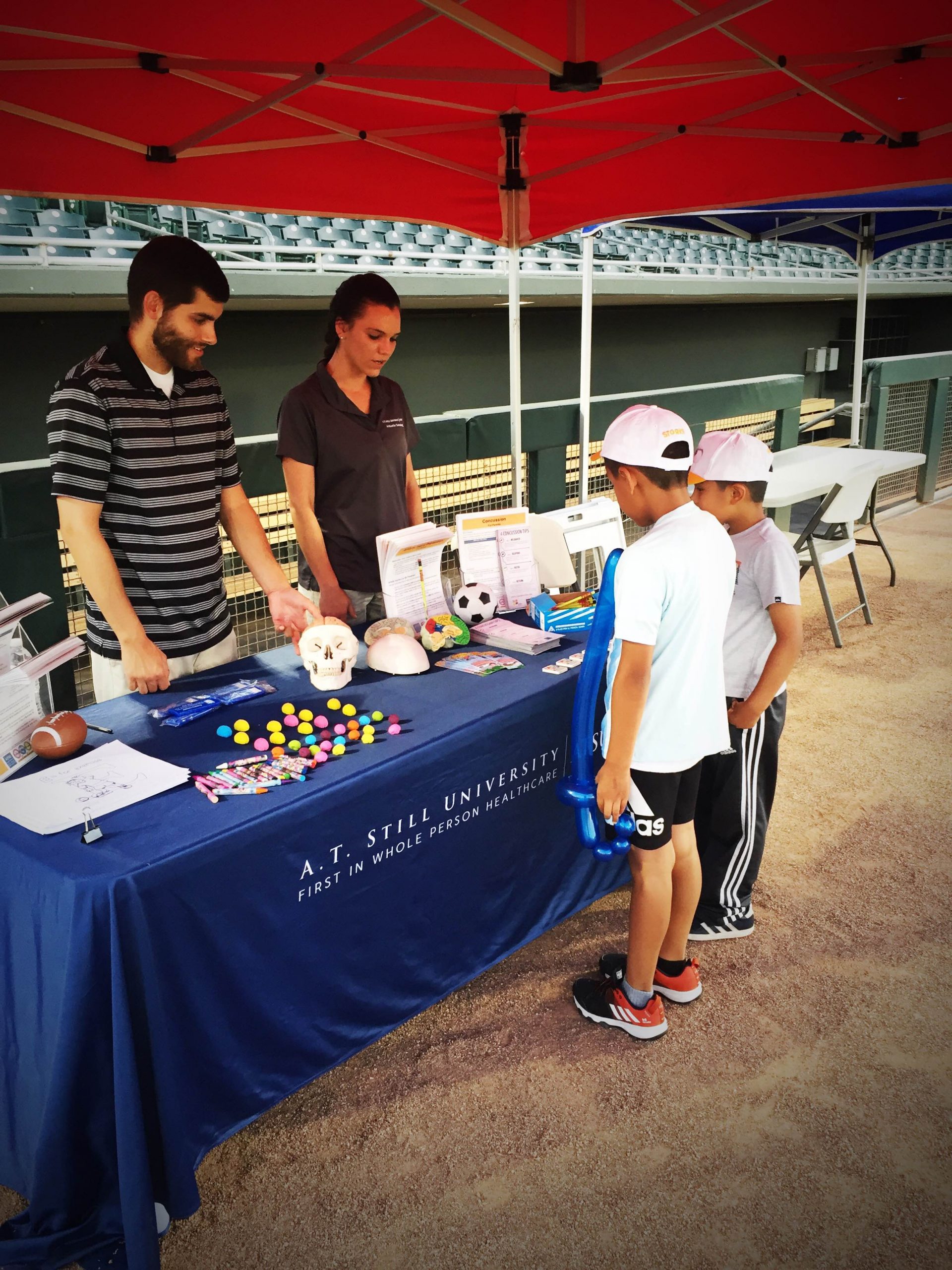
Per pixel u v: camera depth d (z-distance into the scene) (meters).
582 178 4.02
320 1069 2.22
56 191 2.89
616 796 2.11
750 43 2.53
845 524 5.86
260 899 1.91
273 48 2.63
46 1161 1.73
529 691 2.50
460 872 2.46
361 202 3.67
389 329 2.85
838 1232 1.90
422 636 2.79
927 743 4.25
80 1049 1.67
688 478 2.20
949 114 3.21
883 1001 2.60
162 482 2.42
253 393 8.52
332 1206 1.98
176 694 2.46
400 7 2.38
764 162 3.69
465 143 3.74
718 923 2.87
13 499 3.26
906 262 17.17
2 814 1.84
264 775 2.00
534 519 3.37
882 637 5.68
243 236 9.72
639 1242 1.89
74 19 2.29
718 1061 2.38
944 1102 2.24
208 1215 1.97
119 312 7.55
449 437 5.14
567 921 2.98
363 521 3.13
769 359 14.91
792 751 4.19
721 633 2.18
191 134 3.04
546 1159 2.09
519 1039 2.47
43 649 3.43
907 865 3.28
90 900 1.60
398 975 2.37
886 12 2.51
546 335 11.10
